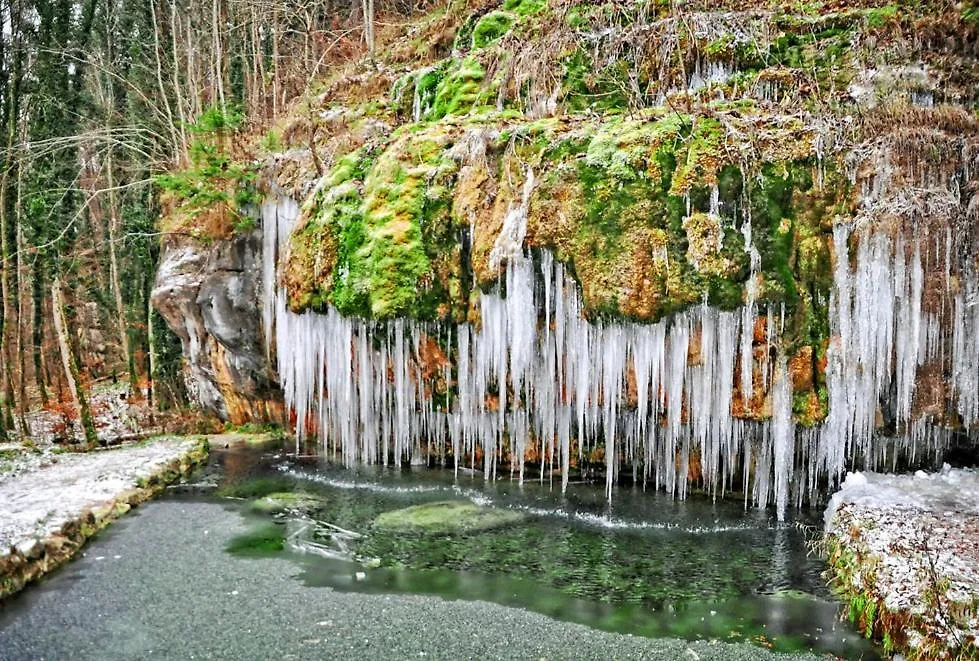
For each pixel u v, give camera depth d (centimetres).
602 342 885
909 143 818
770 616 632
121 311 1823
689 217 841
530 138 966
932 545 643
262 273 1298
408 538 838
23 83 1564
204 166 1352
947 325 808
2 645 607
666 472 946
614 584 705
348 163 1159
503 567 751
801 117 872
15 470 1109
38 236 1541
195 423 1467
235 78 2103
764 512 878
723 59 1047
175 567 763
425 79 1357
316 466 1151
